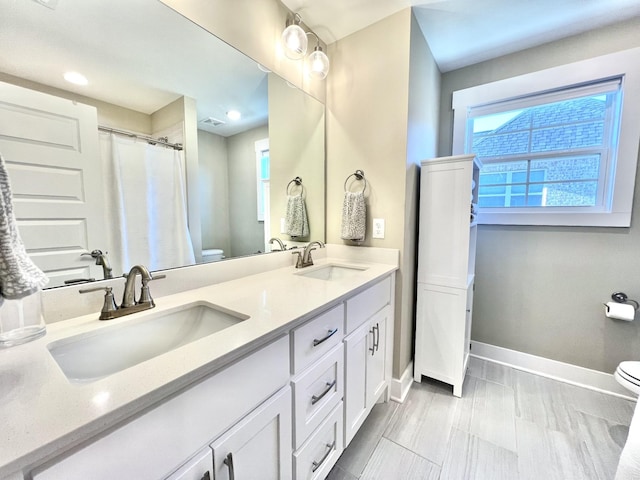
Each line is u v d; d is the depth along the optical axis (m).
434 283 1.77
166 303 0.98
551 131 1.94
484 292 2.17
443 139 2.27
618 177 1.68
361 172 1.79
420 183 1.80
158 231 1.09
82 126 0.87
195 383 0.60
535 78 1.89
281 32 1.52
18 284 0.53
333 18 1.62
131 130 0.99
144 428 0.52
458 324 1.71
